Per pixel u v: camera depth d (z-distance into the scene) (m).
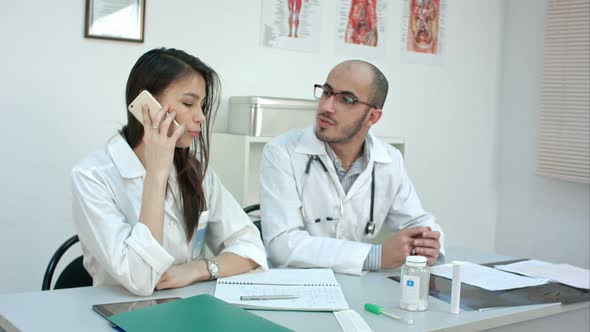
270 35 3.19
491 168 4.28
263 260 1.71
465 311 1.46
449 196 4.09
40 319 1.26
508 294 1.64
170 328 1.19
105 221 1.48
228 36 3.05
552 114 3.87
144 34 2.80
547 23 3.88
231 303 1.40
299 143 2.10
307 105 2.92
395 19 3.67
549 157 3.90
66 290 1.48
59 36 2.60
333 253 1.82
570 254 3.89
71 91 2.65
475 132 4.16
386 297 1.55
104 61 2.72
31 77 2.55
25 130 2.56
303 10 3.29
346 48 3.48
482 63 4.14
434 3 3.84
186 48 2.93
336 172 2.13
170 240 1.66
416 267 1.44
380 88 2.04
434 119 3.94
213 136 2.96
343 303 1.44
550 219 4.00
